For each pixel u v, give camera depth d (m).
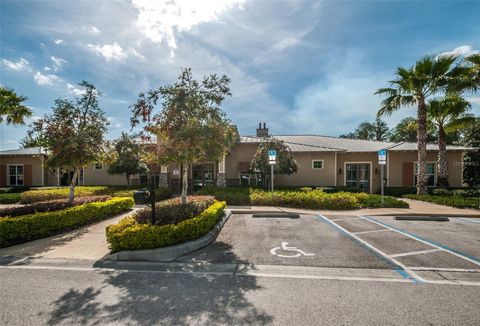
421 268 4.95
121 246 5.54
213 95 7.66
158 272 4.77
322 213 10.45
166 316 3.30
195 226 6.25
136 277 4.53
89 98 9.34
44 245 6.36
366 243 6.55
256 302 3.66
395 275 4.64
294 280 4.41
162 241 5.66
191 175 17.84
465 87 12.97
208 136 7.27
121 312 3.39
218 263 5.21
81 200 9.66
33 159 20.58
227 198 12.54
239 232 7.64
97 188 16.30
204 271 4.82
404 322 3.18
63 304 3.60
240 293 3.93
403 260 5.38
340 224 8.67
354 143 20.98
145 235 5.57
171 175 18.33
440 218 9.39
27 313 3.38
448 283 4.30
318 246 6.31
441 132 15.71
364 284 4.26
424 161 14.88
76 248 6.14
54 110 8.90
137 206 12.41
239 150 19.31
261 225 8.54
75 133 9.01
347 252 5.88
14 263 5.22
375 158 18.66
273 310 3.44
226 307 3.52
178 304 3.60
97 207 9.10
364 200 12.27
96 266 5.07
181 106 7.33
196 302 3.65
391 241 6.73
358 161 18.81
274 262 5.27
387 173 18.59
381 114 15.38
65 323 3.16
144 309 3.47
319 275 4.64
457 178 18.05
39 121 8.84
